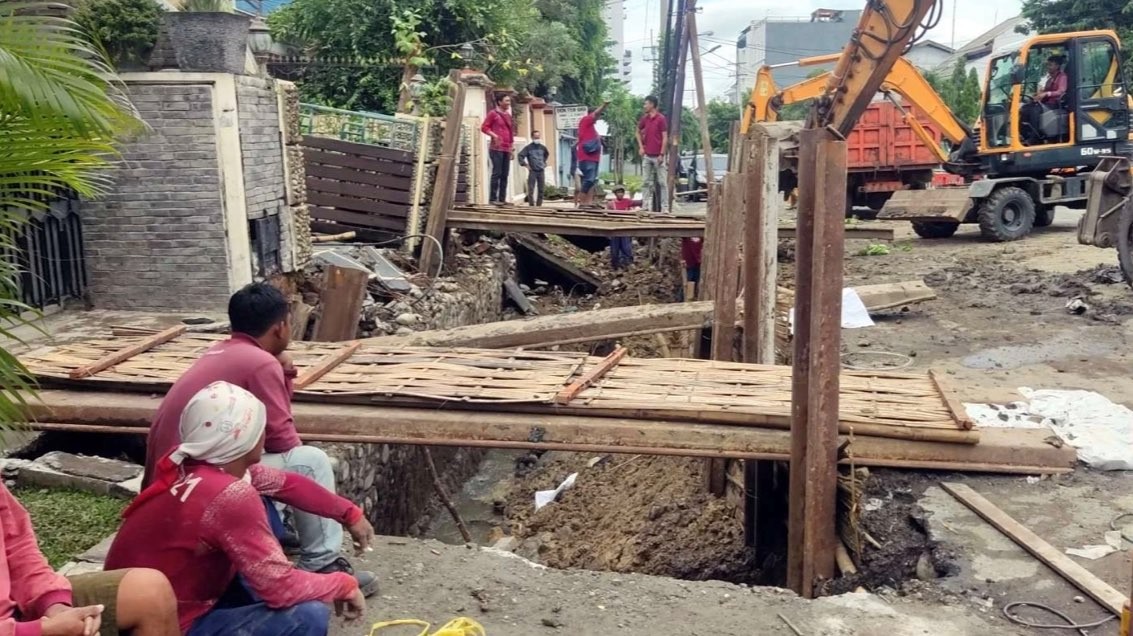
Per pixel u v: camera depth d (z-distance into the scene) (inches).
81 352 270.4
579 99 1520.7
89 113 128.6
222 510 125.1
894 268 557.3
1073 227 693.3
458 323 481.4
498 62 868.6
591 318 365.7
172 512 125.9
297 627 128.7
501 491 403.5
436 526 366.6
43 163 146.6
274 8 928.3
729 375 261.7
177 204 345.7
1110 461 231.9
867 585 204.7
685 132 2092.8
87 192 168.1
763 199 284.5
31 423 232.4
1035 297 453.1
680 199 1071.6
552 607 180.1
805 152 201.2
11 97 124.0
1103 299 434.6
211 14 331.3
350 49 769.6
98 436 261.9
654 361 276.1
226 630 127.6
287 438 166.6
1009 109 642.8
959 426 227.5
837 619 176.7
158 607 115.4
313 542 171.2
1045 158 639.8
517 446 228.7
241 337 170.9
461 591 185.3
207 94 338.3
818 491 207.8
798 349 210.5
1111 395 303.0
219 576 130.3
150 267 350.0
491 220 529.0
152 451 157.1
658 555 277.7
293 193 408.5
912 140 806.5
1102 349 358.6
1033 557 194.2
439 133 545.0
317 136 536.1
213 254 348.2
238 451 127.7
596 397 238.5
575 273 682.2
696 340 390.6
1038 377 326.3
